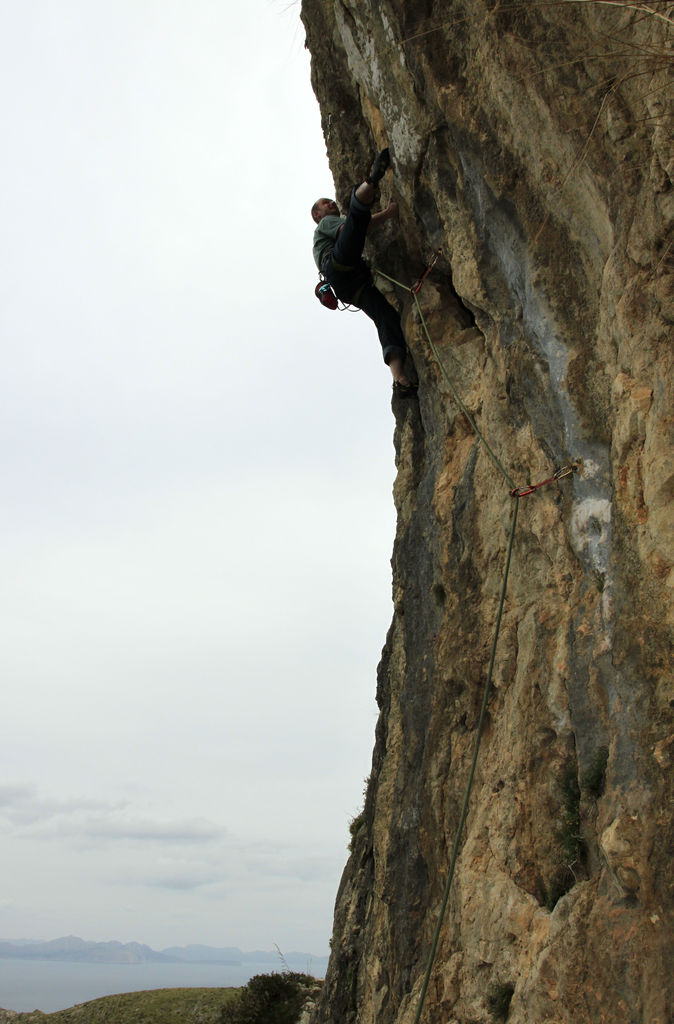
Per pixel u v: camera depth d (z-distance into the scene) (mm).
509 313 6727
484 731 6883
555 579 6102
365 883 10672
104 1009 22625
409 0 7066
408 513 9164
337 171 9148
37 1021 22734
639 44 4719
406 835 7844
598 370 5527
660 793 4148
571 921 4688
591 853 4992
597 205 5438
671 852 4027
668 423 4488
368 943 9492
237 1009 18328
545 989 4852
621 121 4953
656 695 4336
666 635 4324
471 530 7254
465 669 7070
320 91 9219
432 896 7332
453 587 7500
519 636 6355
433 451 8578
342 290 8477
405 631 8664
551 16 5613
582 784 5137
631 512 4695
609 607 5246
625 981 4137
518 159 6195
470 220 6949
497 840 6109
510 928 5598
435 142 7191
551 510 6152
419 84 7141
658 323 4676
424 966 7008
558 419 6008
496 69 6184
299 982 19500
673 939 3926
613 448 5020
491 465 7129
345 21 8109
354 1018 9250
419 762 7863
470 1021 5738
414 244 8133
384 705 11625
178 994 23344
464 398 7672
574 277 5824
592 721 5223
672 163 4492
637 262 4852
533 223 6121
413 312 8234
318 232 8383
